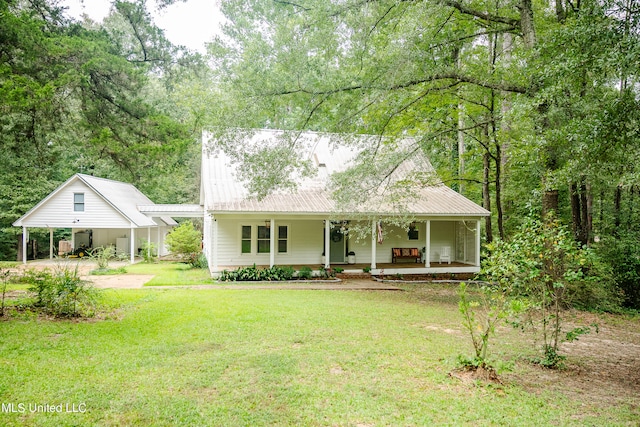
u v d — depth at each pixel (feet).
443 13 34.58
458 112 50.60
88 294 29.63
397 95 35.63
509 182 60.29
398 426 13.28
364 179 37.78
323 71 35.27
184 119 106.52
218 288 44.21
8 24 29.50
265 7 33.83
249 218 57.93
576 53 21.49
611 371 20.65
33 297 32.14
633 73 17.89
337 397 15.44
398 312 32.58
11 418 13.14
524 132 38.22
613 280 43.16
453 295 42.73
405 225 43.50
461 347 22.88
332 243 61.82
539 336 27.32
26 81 30.71
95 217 70.33
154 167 42.83
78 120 37.78
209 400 14.93
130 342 22.22
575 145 22.90
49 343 21.47
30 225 68.64
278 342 22.82
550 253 20.92
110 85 38.70
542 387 17.61
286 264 60.03
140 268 64.03
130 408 14.10
